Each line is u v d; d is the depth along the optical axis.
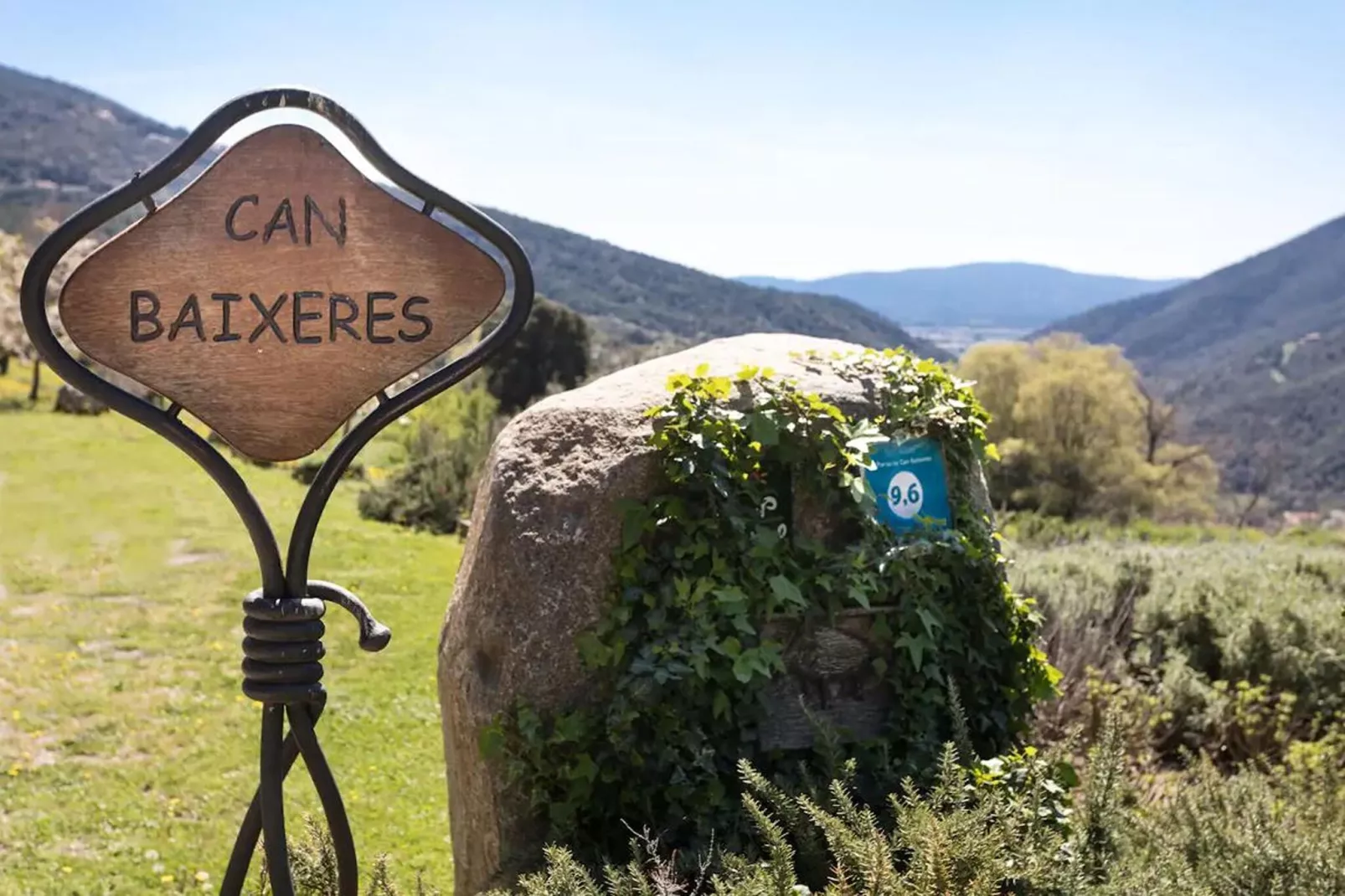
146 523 14.53
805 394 3.65
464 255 2.33
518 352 31.09
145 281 2.20
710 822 3.18
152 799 5.62
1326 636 6.10
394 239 2.30
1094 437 32.59
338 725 6.95
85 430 26.94
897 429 3.83
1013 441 31.94
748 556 3.40
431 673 8.27
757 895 2.55
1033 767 3.30
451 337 2.34
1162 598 6.81
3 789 5.65
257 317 2.25
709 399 3.49
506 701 3.32
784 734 3.50
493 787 3.36
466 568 3.67
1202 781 3.89
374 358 2.31
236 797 5.69
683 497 3.41
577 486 3.39
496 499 3.44
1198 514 34.28
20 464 20.44
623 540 3.34
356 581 11.47
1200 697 5.73
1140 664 6.30
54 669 7.88
